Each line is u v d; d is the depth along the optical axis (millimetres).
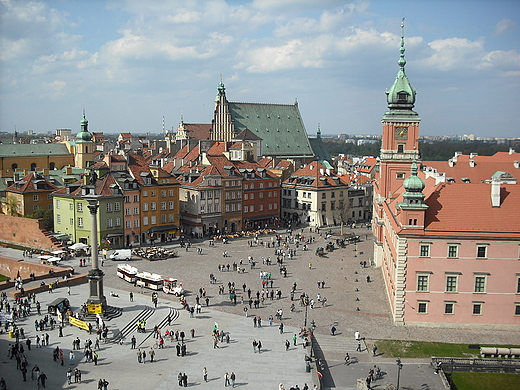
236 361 71438
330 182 190000
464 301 84188
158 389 61781
